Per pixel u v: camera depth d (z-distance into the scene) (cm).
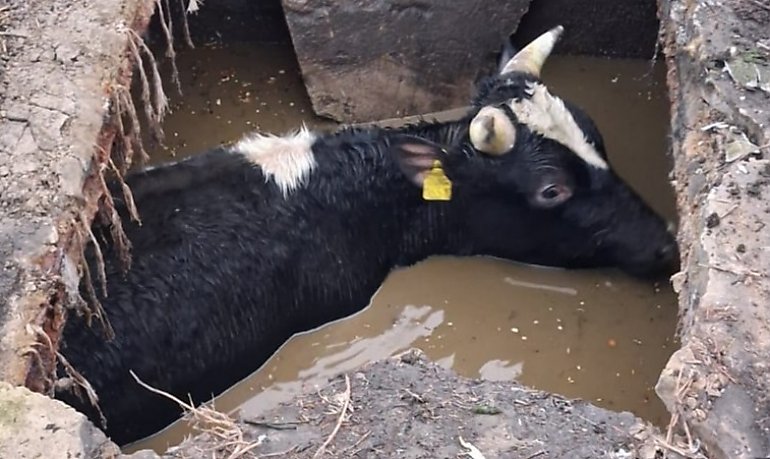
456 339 216
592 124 222
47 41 189
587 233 223
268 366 212
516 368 208
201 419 151
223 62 276
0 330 148
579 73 271
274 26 275
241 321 203
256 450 136
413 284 229
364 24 251
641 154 250
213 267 199
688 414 135
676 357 141
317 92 261
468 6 251
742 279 150
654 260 222
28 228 161
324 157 219
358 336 218
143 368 189
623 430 137
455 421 139
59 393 176
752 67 185
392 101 263
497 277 230
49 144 173
